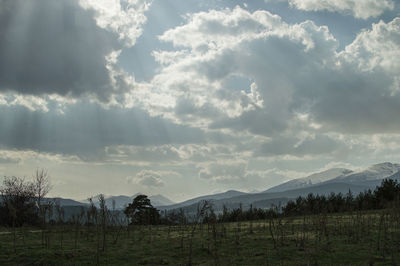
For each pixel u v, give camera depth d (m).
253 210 69.56
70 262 28.73
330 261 28.42
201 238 39.06
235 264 28.20
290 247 33.09
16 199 61.78
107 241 37.97
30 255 29.78
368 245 33.12
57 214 44.25
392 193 73.81
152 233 44.62
